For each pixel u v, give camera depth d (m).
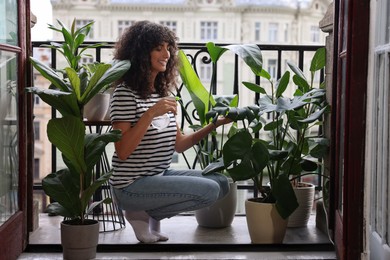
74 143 2.64
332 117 2.99
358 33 2.46
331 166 3.01
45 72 2.68
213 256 2.88
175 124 2.98
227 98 3.32
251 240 3.07
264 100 3.20
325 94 3.28
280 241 3.03
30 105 3.01
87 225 2.73
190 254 2.91
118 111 2.77
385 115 2.75
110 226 3.39
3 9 2.69
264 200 3.08
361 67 2.48
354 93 2.49
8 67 2.83
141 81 2.81
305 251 2.99
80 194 2.85
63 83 2.71
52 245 2.97
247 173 2.89
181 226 3.39
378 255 2.76
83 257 2.75
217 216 3.31
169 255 2.89
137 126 2.75
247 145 2.89
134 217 2.97
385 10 2.82
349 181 2.53
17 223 2.80
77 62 3.23
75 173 2.80
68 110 2.76
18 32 2.87
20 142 2.90
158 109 2.75
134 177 2.85
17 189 2.89
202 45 3.67
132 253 2.91
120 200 2.90
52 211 2.77
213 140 3.39
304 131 3.14
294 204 2.91
